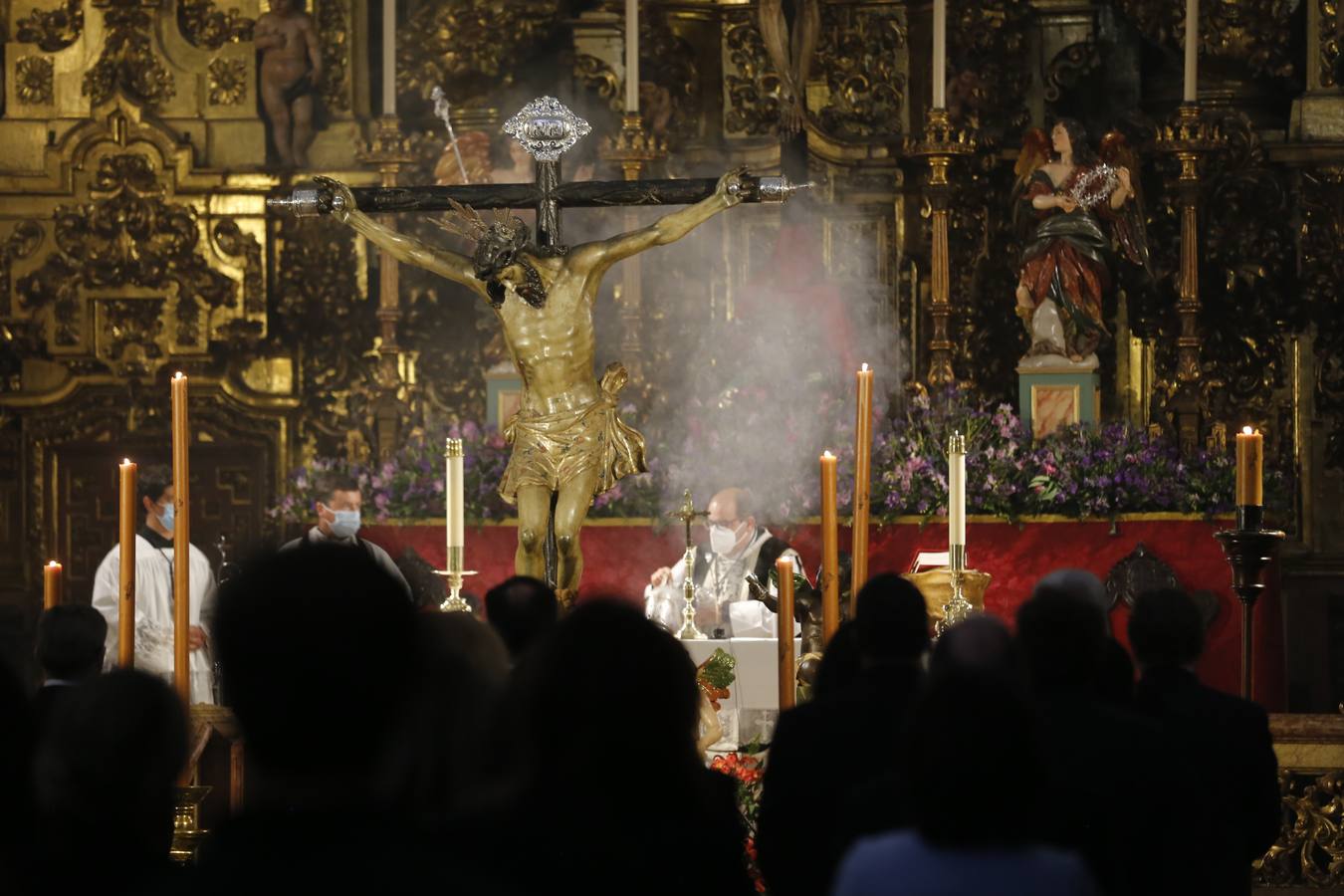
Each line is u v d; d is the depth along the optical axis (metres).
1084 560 17.62
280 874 3.45
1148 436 18.73
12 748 4.92
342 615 3.60
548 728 4.85
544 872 4.75
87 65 21.94
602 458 10.23
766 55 22.28
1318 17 21.48
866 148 22.12
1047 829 5.68
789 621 8.79
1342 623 21.28
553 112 10.29
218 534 22.05
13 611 21.89
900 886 4.41
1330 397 21.45
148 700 4.99
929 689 4.60
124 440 21.98
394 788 3.71
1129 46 22.19
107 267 21.77
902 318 21.80
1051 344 19.92
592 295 10.28
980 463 17.80
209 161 21.88
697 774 5.01
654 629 4.92
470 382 21.98
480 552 18.08
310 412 22.06
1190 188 20.41
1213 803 5.87
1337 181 21.28
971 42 22.02
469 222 10.40
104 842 4.94
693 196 10.18
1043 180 20.09
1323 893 10.49
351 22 22.16
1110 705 6.11
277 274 21.91
